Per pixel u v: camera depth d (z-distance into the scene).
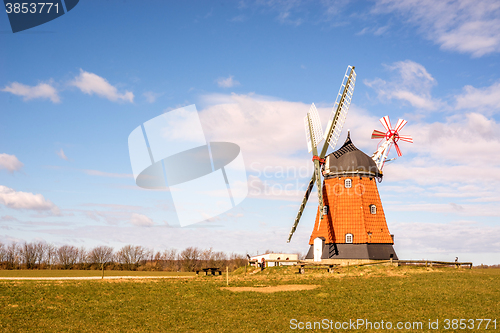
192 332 26.20
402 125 64.81
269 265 62.31
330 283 41.72
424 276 45.38
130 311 30.78
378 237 58.88
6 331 25.33
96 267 110.94
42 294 34.69
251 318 29.16
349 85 63.75
